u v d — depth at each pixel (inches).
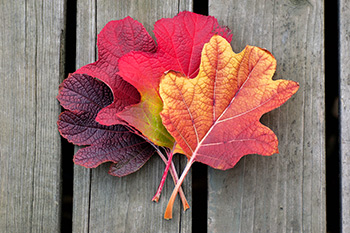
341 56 33.6
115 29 32.5
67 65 35.4
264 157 33.5
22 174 34.0
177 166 33.4
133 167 32.5
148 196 33.5
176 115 31.4
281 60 33.6
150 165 33.6
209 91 31.6
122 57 31.5
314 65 33.5
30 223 33.9
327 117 36.8
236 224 33.3
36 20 34.4
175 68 32.2
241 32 33.7
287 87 31.5
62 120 32.5
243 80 31.8
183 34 32.5
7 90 34.2
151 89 31.9
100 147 32.4
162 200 33.4
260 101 31.7
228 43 31.6
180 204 33.4
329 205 36.6
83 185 33.7
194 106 31.5
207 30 32.6
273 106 31.5
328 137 37.0
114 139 32.6
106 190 33.6
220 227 33.3
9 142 34.1
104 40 32.4
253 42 33.7
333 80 35.8
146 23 34.0
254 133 31.5
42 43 34.3
